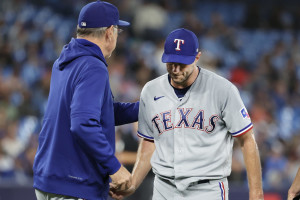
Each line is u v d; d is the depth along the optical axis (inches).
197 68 520.7
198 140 504.7
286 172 1332.4
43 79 1529.3
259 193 500.4
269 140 1443.2
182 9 2251.5
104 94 473.4
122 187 475.5
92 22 483.8
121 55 1609.3
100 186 483.8
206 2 2363.4
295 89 1911.9
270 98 1790.1
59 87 478.9
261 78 1897.1
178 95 518.6
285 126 1683.1
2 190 948.6
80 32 491.8
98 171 478.3
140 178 553.9
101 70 466.9
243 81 1876.2
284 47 2170.3
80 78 461.1
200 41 2037.4
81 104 447.5
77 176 469.4
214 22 2219.5
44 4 2096.5
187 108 509.0
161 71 1685.5
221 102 501.0
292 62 2036.2
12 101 1480.1
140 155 558.6
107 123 483.2
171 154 517.0
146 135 551.5
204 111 504.1
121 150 828.6
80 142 451.8
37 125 1315.2
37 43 1761.8
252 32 2278.5
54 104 481.1
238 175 1138.7
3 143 1184.2
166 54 496.4
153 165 534.0
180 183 508.4
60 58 491.8
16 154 1178.0
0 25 1918.1
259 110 1654.8
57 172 470.3
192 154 504.7
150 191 852.0
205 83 509.7
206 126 503.5
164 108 519.8
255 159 503.8
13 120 1312.7
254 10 2325.3
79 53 476.4
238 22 2324.1
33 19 2012.8
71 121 448.5
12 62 1705.2
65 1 2059.5
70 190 468.4
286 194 1029.8
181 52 490.3
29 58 1686.8
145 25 1942.7
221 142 508.4
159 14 1994.3
